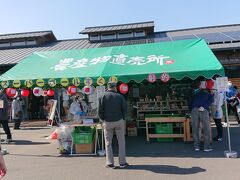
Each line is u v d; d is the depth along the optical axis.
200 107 9.42
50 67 11.44
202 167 7.52
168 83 15.39
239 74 17.39
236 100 14.92
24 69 11.55
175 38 20.34
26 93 11.52
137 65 10.38
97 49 12.84
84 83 9.83
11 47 24.52
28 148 11.10
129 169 7.58
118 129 7.81
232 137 11.72
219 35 19.38
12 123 19.58
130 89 16.12
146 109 13.77
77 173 7.41
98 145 10.05
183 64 9.99
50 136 13.73
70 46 22.53
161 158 8.67
